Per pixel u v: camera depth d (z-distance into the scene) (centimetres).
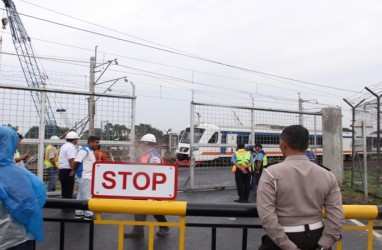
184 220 272
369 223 279
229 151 1229
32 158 909
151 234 276
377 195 1067
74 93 940
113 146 976
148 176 270
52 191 923
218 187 1190
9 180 224
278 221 229
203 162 1179
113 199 268
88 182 714
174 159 1417
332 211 232
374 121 1170
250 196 1085
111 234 618
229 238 604
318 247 227
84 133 952
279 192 231
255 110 1241
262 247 250
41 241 238
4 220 220
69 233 616
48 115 921
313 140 1444
